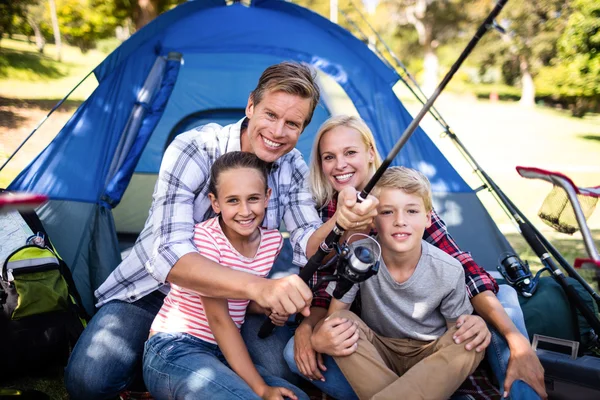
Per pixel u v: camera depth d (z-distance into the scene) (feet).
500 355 6.62
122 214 12.02
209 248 6.59
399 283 6.62
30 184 9.51
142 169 12.24
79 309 8.27
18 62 44.52
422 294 6.60
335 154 7.38
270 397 6.07
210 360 6.19
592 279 11.71
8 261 7.86
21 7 47.83
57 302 7.89
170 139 12.32
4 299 7.77
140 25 39.14
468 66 62.75
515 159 27.45
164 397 6.21
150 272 6.41
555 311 8.14
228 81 12.31
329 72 11.15
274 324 6.88
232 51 11.45
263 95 6.58
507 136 34.27
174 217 6.62
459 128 36.68
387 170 6.74
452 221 10.71
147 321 7.26
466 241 10.55
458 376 6.02
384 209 6.49
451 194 10.87
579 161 27.02
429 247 6.75
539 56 49.29
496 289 7.34
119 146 9.96
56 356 8.05
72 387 6.85
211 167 6.69
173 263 6.23
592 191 6.15
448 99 51.70
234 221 6.48
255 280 5.85
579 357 7.11
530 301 8.34
